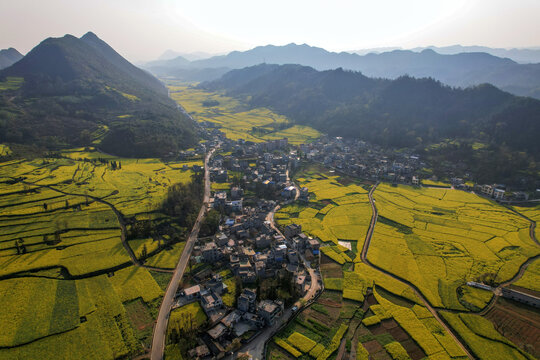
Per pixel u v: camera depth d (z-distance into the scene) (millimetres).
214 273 171125
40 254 176750
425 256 190875
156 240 199875
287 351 123812
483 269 177875
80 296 148000
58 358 116375
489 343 127375
